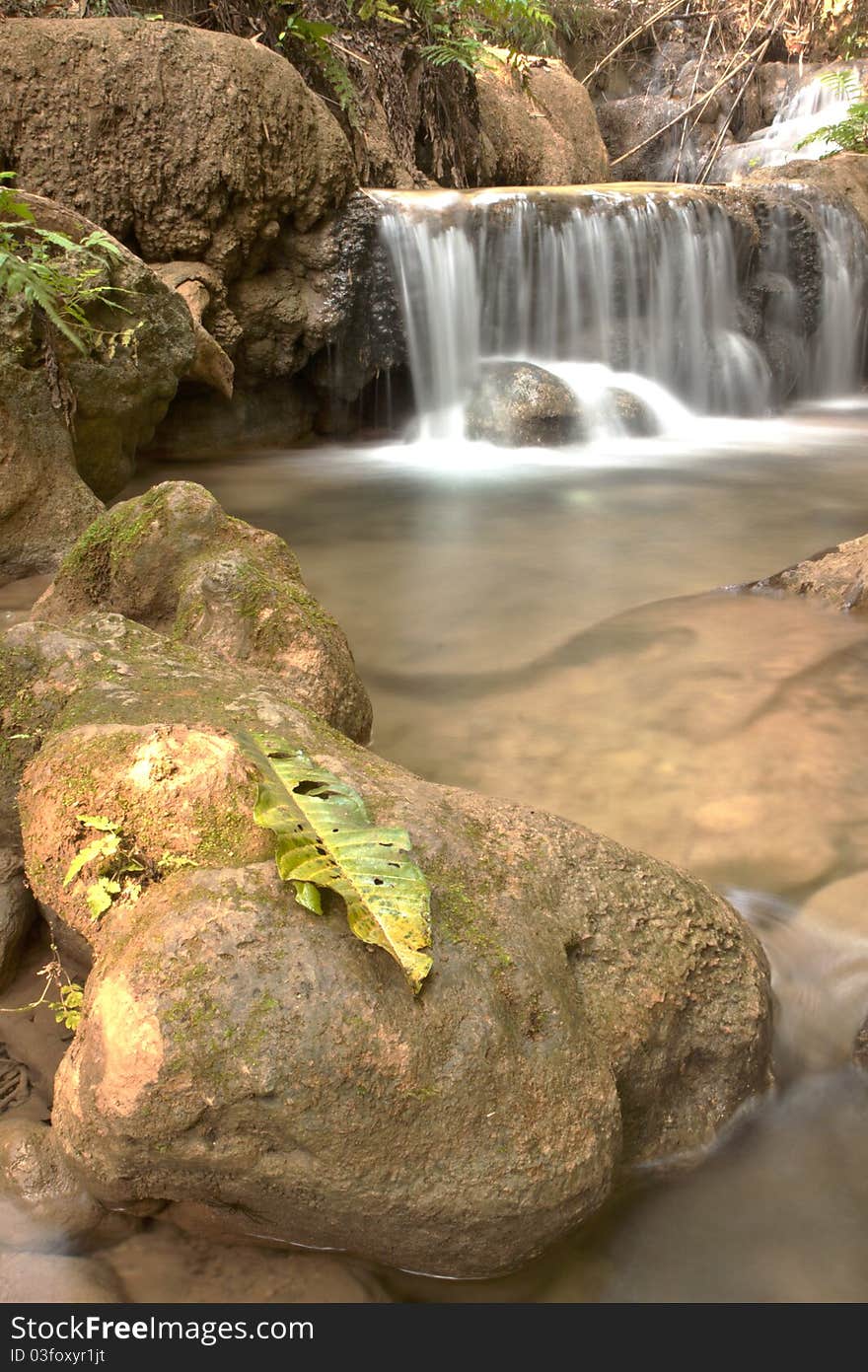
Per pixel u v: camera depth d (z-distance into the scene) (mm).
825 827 3037
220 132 7859
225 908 1971
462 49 11703
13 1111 2137
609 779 3312
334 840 2123
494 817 2414
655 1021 2156
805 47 19734
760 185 11969
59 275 4973
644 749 3496
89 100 7574
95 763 2352
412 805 2355
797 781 3275
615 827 3051
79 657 2844
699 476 7961
